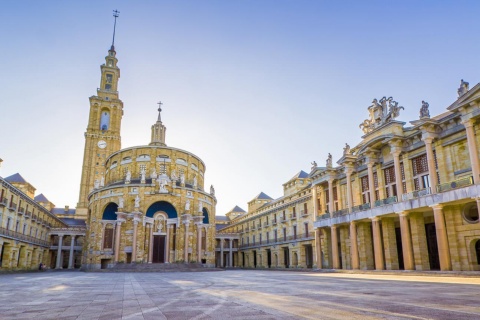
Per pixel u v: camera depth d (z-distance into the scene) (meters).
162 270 51.47
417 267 33.59
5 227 52.69
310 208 59.88
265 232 77.44
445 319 7.25
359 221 41.53
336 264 43.94
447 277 24.52
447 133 31.20
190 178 71.31
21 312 9.50
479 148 28.31
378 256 36.72
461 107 28.48
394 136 35.06
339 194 47.38
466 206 30.14
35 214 68.88
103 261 60.00
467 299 10.78
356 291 14.13
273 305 10.05
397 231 39.66
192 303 11.01
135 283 22.86
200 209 65.00
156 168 66.81
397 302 10.27
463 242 29.73
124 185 60.75
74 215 102.69
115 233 59.72
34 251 70.44
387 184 39.25
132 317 8.42
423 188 33.28
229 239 91.94
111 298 13.10
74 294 15.02
